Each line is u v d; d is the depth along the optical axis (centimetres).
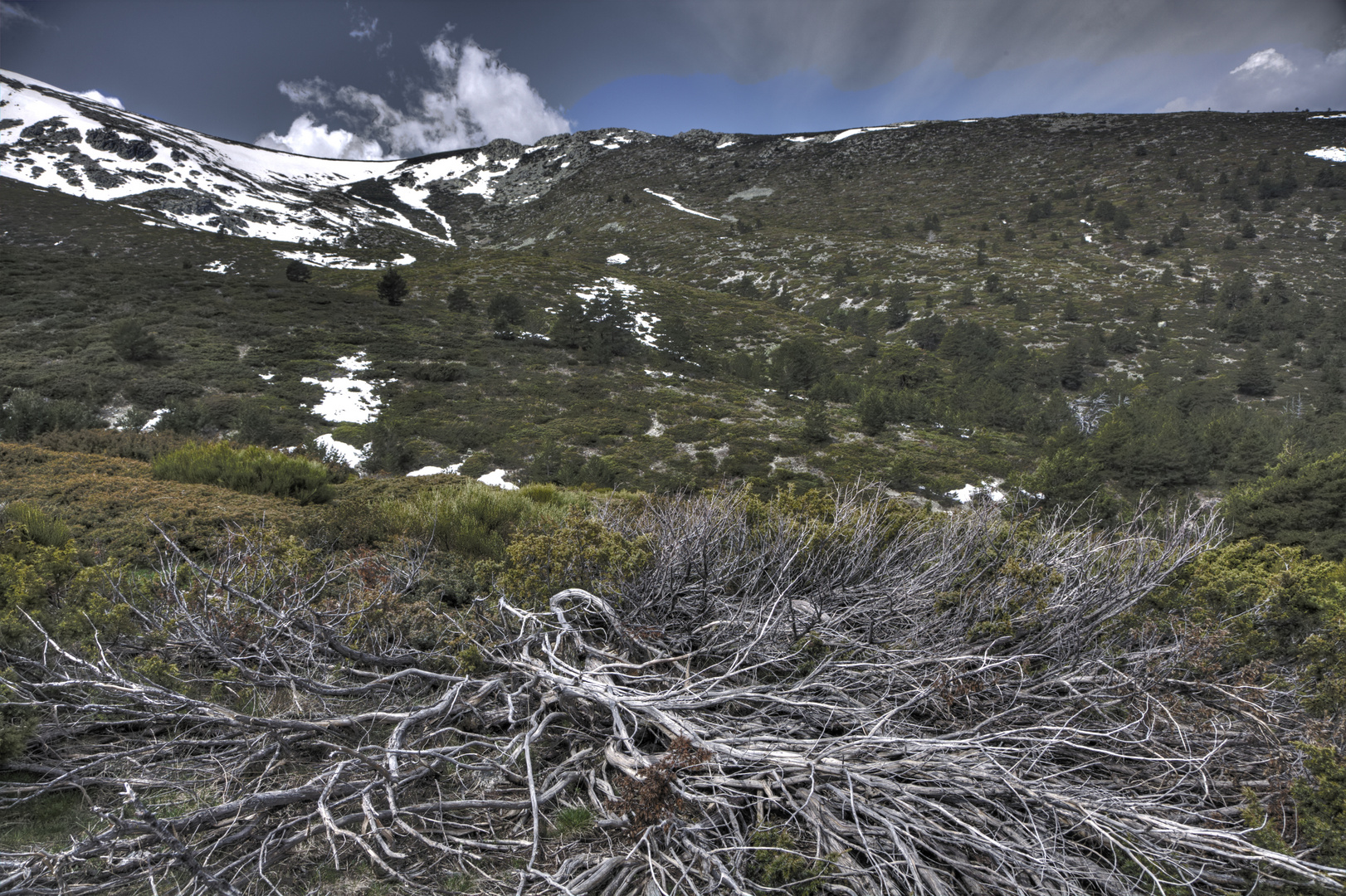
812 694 251
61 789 218
